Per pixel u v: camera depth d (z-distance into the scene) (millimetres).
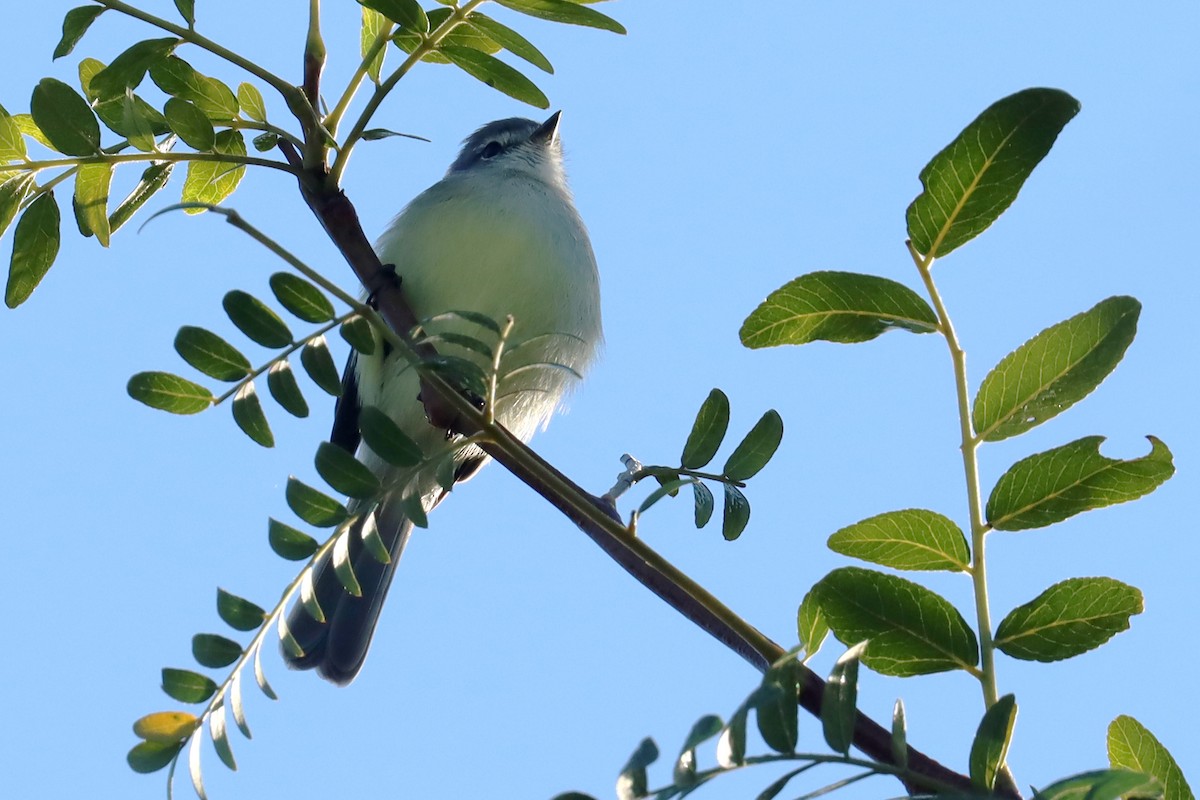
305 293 4684
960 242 4488
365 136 6590
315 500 4805
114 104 6594
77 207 6562
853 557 4652
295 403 4754
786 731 3666
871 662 4453
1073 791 3326
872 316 4625
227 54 6539
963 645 4418
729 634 5066
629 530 4656
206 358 4734
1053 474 4488
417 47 6465
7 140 6387
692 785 3416
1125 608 4395
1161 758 4367
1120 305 4441
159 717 4684
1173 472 4438
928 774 4102
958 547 4570
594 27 6320
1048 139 4285
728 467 5527
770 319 4688
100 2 6426
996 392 4523
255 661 4828
